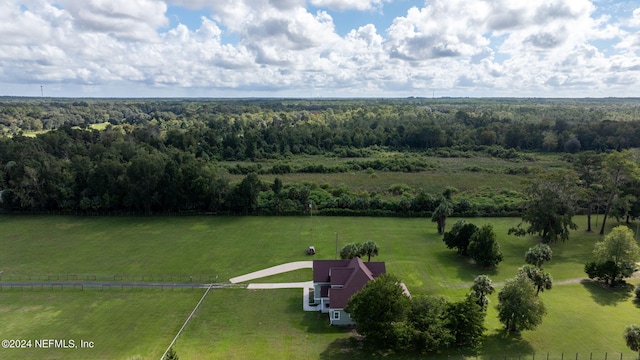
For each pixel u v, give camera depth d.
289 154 170.38
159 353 43.12
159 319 50.41
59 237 81.31
